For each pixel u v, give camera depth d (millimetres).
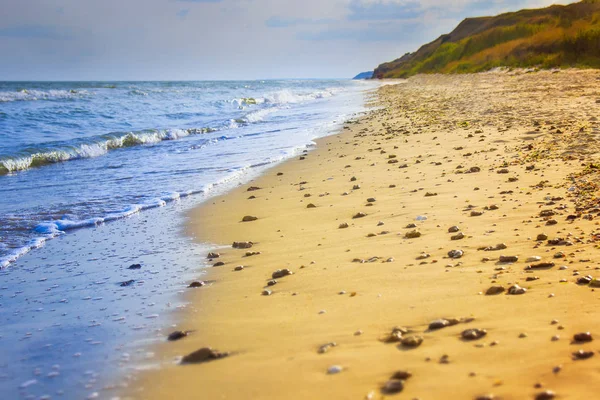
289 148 14867
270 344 3479
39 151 14031
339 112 27469
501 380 2621
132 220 8008
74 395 3109
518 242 5148
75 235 7289
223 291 4746
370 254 5320
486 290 3984
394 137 14945
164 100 42531
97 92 55125
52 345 3855
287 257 5605
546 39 61188
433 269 4621
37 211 8602
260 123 23312
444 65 92875
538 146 10602
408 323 3547
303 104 37344
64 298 4895
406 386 2670
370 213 7141
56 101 38844
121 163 13578
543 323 3264
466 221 6160
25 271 5812
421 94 37438
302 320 3834
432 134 14492
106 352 3662
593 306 3441
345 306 4008
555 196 6832
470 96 28172
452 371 2777
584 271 4141
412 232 5809
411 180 9016
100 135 17469
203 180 10930
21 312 4602
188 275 5328
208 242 6582
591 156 9102
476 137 12859
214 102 39688
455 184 8266
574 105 17891
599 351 2795
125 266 5797
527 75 43875
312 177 10445
